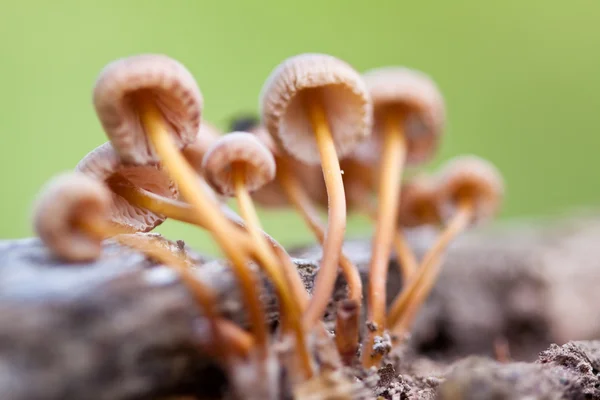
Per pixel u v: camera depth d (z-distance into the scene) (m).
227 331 0.16
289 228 0.34
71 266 0.16
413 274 0.19
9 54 0.38
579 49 0.43
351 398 0.16
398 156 0.20
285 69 0.17
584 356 0.17
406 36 0.45
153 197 0.17
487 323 0.22
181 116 0.17
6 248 0.16
